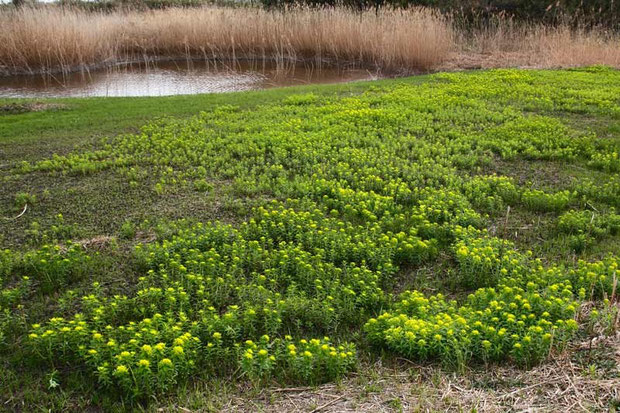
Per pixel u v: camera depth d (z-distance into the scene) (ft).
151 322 13.12
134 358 12.00
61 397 11.75
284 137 27.50
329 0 63.26
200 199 21.27
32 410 11.44
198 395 11.73
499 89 38.09
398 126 29.94
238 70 52.60
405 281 16.40
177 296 14.53
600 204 20.88
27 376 12.33
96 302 14.12
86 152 25.81
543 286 15.08
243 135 28.04
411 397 11.55
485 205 20.86
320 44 53.78
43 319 14.24
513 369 12.32
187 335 12.35
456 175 23.17
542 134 28.17
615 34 57.77
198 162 25.16
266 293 14.80
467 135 28.30
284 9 60.90
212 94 39.32
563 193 21.58
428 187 21.72
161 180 22.70
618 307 14.24
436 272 16.72
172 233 18.35
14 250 17.43
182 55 55.77
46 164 24.16
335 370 12.29
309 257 16.71
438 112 32.32
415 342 12.68
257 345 13.19
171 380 11.80
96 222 19.38
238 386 12.08
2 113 33.40
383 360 12.87
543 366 12.26
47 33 47.29
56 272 15.89
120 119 32.17
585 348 12.70
